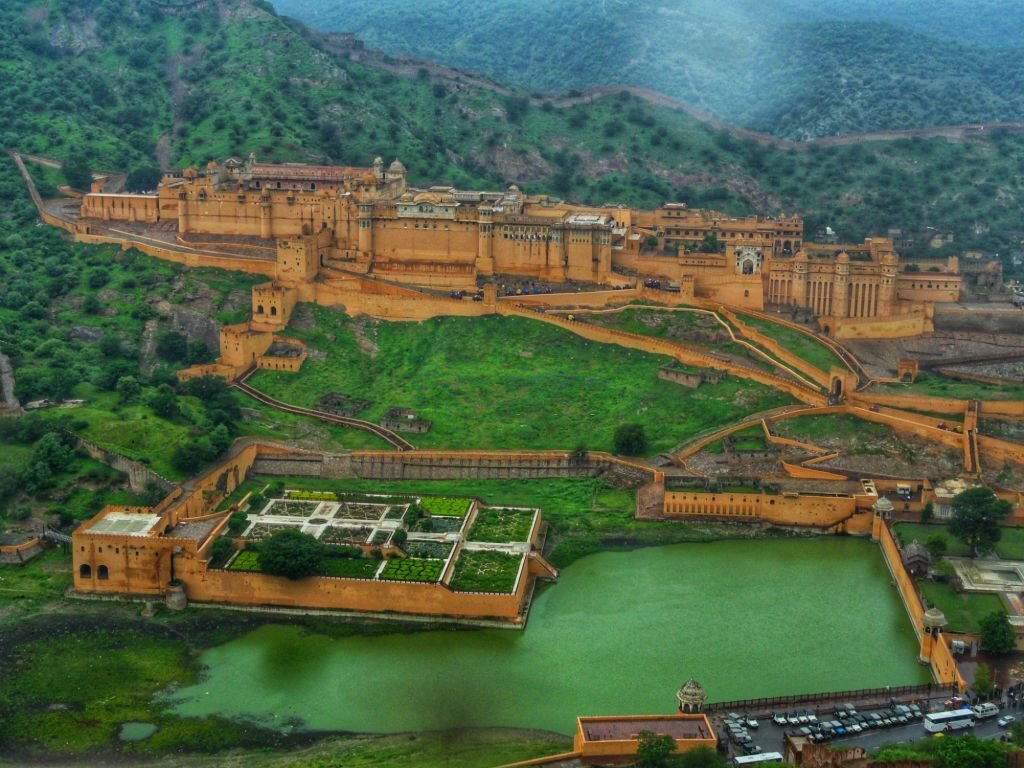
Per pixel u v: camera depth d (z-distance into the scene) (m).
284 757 188.38
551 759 175.62
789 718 184.62
